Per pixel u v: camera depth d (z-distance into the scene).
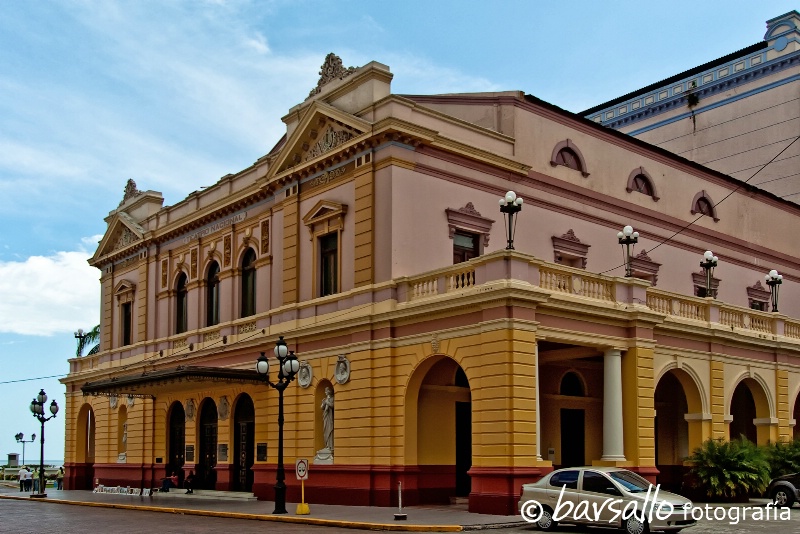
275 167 34.34
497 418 24.30
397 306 28.03
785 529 21.14
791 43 49.00
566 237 34.34
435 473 28.48
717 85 51.88
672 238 39.75
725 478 28.58
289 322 32.81
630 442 27.62
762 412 34.50
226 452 36.53
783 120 49.03
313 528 22.77
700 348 31.61
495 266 25.17
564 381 33.00
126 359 45.16
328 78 33.28
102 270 49.25
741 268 43.78
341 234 31.06
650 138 54.78
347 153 30.81
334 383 30.11
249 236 36.84
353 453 28.88
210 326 39.22
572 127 35.84
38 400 41.75
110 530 23.09
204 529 22.83
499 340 24.53
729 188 44.00
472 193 31.36
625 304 28.41
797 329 36.88
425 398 28.66
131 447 43.22
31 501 39.06
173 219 42.97
